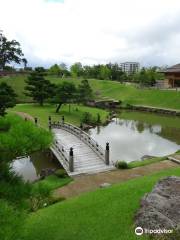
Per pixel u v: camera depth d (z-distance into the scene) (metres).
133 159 28.00
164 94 70.31
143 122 50.28
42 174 21.84
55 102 48.56
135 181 16.44
